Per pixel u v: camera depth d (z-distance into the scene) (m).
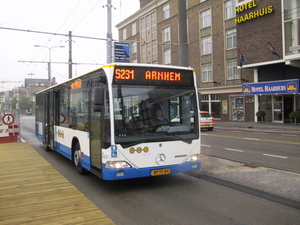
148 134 6.15
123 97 6.04
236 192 6.15
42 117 13.10
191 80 6.79
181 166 6.42
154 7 40.53
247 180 6.70
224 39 30.50
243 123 26.66
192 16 34.47
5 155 10.85
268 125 23.78
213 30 31.75
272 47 22.88
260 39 24.55
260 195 5.86
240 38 26.23
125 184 6.90
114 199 5.78
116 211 5.08
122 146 5.89
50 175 7.68
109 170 5.82
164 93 6.44
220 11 30.84
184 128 6.57
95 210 5.06
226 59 30.39
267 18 23.95
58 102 10.20
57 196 5.86
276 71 24.69
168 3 38.19
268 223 4.48
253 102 27.45
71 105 8.57
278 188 6.03
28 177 7.46
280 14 22.97
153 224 4.48
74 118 8.24
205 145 13.20
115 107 5.94
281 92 23.47
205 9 32.62
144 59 43.91
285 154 10.41
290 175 7.02
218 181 6.90
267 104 26.39
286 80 23.06
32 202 5.48
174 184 6.86
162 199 5.74
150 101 6.27
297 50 21.20
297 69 23.27
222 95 31.03
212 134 18.77
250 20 25.33
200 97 6.94
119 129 5.91
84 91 7.37
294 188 5.99
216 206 5.28
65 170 8.52
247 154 10.52
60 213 4.90
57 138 10.33
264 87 24.80
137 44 45.44
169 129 6.39
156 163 6.18
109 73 6.00
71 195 5.93
